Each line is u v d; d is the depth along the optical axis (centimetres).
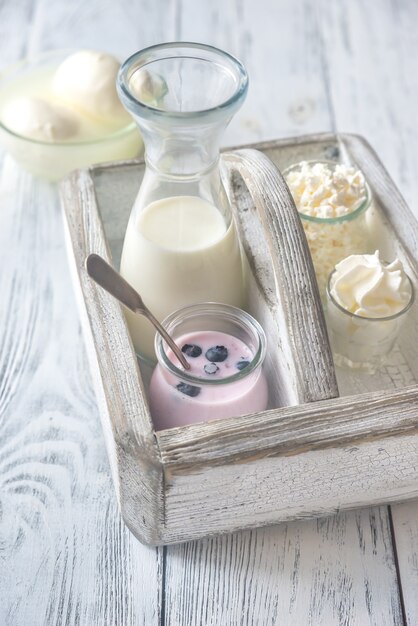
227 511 80
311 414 77
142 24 134
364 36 133
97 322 81
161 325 82
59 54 119
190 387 81
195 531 82
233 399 81
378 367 91
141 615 80
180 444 75
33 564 83
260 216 81
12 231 108
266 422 76
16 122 109
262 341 81
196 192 84
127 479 77
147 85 82
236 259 86
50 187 113
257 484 78
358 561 83
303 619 80
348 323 87
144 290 85
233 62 81
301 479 78
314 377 78
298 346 78
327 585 82
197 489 77
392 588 82
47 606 81
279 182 82
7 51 129
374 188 93
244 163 84
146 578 82
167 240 84
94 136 110
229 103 78
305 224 91
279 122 121
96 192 94
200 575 82
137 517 81
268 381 86
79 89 111
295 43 132
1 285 103
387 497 84
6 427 91
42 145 107
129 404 77
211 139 80
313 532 84
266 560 83
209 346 84
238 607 81
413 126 121
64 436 91
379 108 123
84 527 85
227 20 135
